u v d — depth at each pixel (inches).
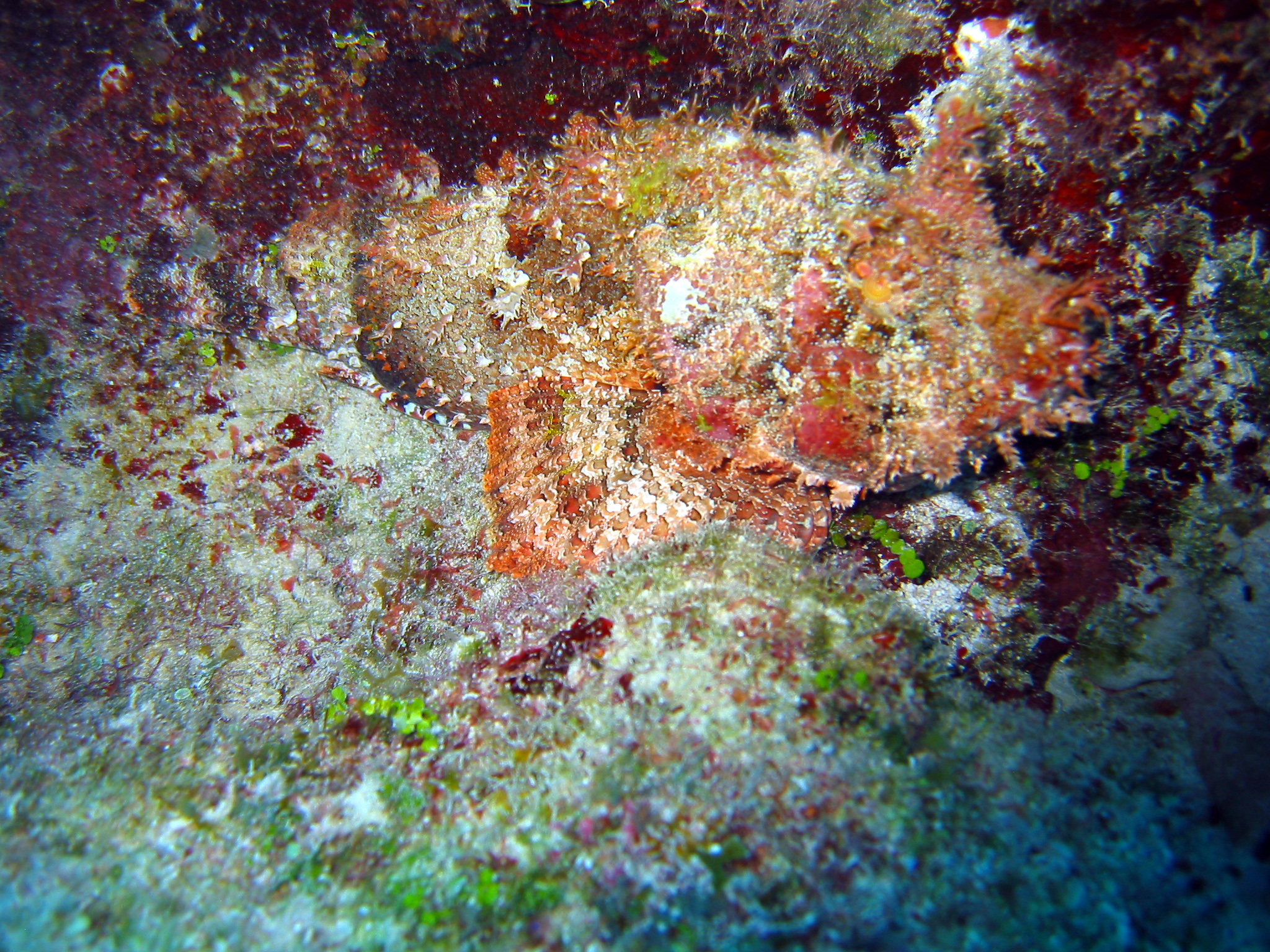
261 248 10.5
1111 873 8.1
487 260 9.2
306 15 9.3
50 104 10.0
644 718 8.5
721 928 7.7
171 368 11.3
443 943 8.0
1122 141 8.4
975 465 8.5
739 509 9.2
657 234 8.3
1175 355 9.1
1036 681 9.6
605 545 9.3
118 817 9.3
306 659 10.3
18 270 10.9
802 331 7.9
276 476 11.1
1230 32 7.8
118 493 11.2
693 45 8.9
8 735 10.1
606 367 9.1
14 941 8.4
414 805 8.9
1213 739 8.8
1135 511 9.6
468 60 9.2
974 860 7.9
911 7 8.4
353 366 10.7
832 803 8.0
